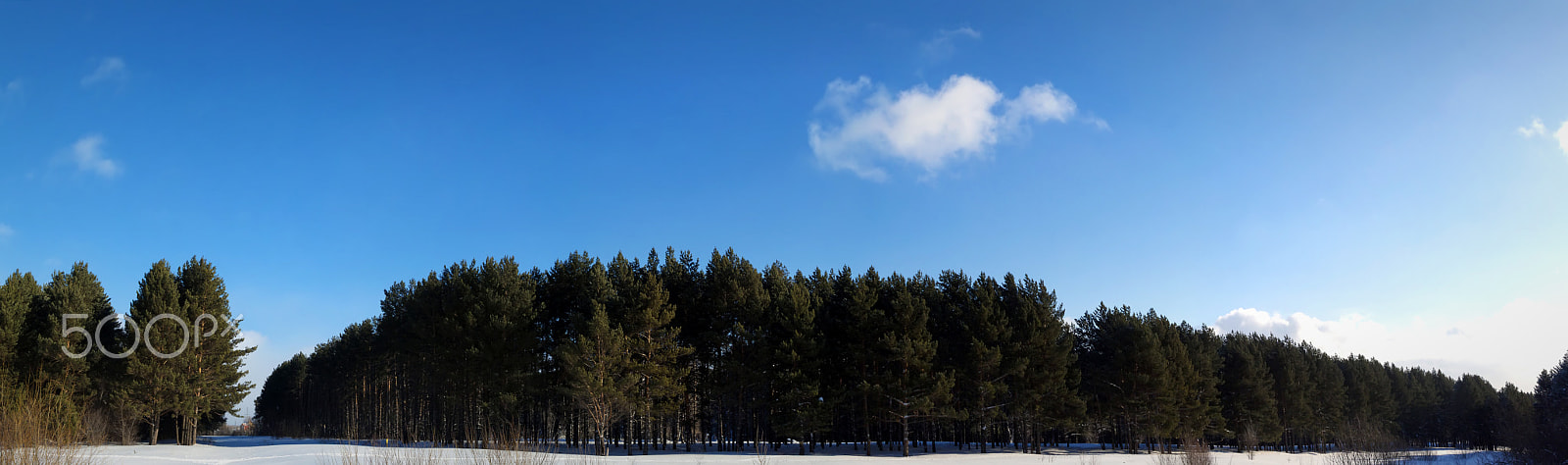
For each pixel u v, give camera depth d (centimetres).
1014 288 5703
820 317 5047
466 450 3728
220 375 5159
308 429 10531
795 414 4375
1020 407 5103
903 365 4709
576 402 4528
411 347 5284
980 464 4091
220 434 11256
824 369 4925
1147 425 5328
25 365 4559
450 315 4825
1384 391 9112
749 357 4653
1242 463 4722
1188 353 6378
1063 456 4794
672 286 5125
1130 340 5647
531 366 4656
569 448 4872
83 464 1600
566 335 4778
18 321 4594
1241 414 6800
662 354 4447
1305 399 7588
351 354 7644
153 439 4853
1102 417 5853
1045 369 5078
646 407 4278
